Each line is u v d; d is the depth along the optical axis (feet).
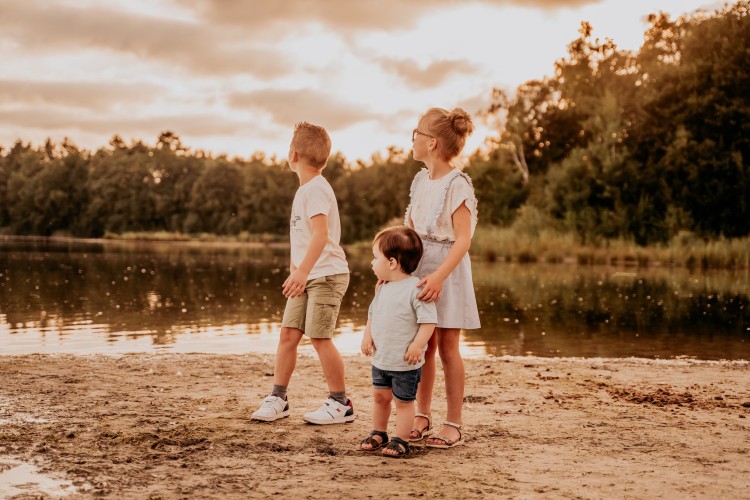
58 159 336.90
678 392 17.66
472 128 13.29
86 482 10.02
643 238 108.37
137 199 309.83
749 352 26.73
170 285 58.44
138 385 17.34
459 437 12.39
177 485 9.93
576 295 52.19
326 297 13.93
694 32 120.16
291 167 14.92
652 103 119.34
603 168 114.93
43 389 16.58
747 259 89.35
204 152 336.49
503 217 143.64
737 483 10.30
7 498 9.34
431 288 11.73
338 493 9.66
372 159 248.73
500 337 30.99
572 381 19.15
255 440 12.37
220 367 20.45
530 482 10.27
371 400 16.14
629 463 11.31
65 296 47.24
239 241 269.85
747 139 106.11
